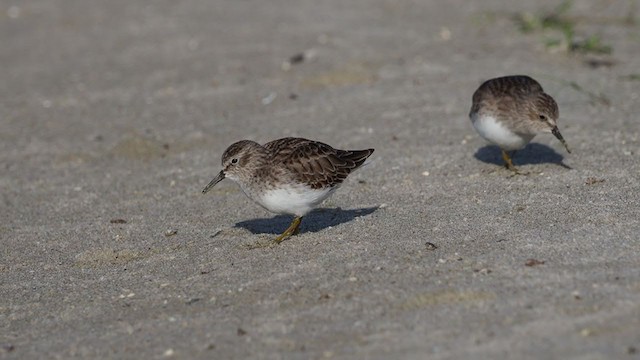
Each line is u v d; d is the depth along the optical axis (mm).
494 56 20953
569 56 20641
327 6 26812
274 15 26156
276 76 20750
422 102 18203
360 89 19406
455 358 8578
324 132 16984
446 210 12680
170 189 14828
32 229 13547
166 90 20406
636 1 24953
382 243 11586
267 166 11523
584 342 8656
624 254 10578
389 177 14414
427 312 9508
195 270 11422
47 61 23344
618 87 18328
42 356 9453
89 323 10195
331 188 11805
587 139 15438
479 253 10938
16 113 19516
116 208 14164
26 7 28750
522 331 8938
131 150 16828
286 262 11305
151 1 28797
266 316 9812
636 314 9078
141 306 10508
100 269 11844
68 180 15648
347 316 9594
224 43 23688
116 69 22281
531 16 23750
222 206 13859
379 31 23703
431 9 25828
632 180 13266
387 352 8781
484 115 13883
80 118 18984
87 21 26906
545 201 12688
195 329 9703
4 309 10820
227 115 18484
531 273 10203
